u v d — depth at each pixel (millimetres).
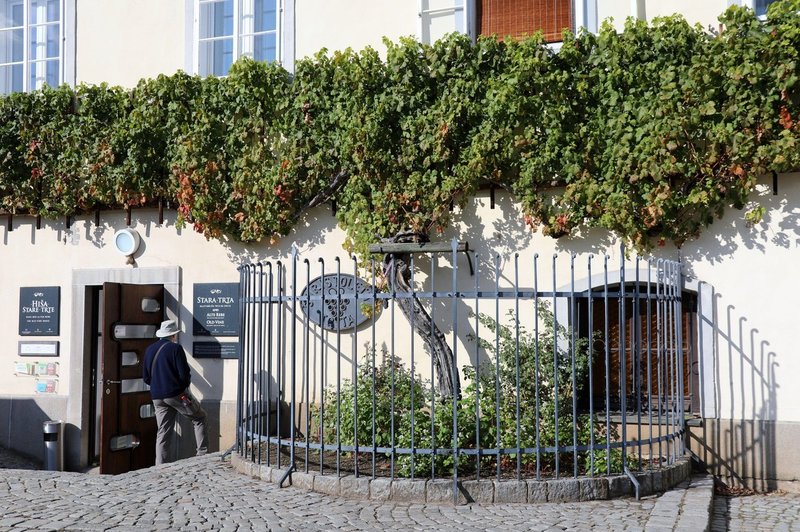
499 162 9625
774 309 8828
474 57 9703
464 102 9656
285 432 10461
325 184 10414
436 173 9852
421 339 9992
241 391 9141
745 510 7754
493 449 7582
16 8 12180
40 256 11797
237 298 10914
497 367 7746
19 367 11766
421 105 9938
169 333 10430
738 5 8961
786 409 8750
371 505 7336
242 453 8859
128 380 11000
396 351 10086
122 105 11312
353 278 10344
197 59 11211
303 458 8688
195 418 10305
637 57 9148
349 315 10297
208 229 10859
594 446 7719
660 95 9000
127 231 11367
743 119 8719
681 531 6305
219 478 8367
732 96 8773
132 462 10984
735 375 8930
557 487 7434
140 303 10992
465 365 9602
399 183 9977
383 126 9992
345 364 10297
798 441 8664
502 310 9727
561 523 6703
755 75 8609
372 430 7863
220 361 10945
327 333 10430
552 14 9992
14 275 11875
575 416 7695
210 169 10812
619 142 9180
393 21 10422
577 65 9422
